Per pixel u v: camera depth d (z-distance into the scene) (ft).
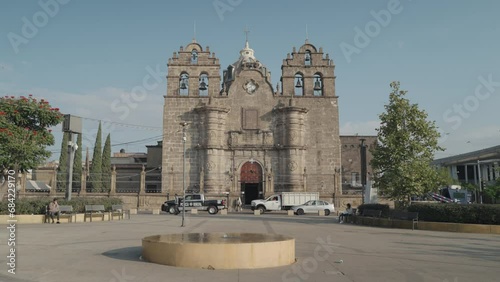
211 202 149.07
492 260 46.06
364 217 99.81
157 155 222.69
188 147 183.52
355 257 47.70
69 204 99.55
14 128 96.58
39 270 38.52
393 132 99.04
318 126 187.11
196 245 39.70
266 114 188.24
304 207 151.53
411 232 79.36
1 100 98.22
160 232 74.79
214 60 190.80
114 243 58.29
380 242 62.85
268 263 40.73
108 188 185.06
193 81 189.26
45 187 211.00
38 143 100.48
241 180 183.93
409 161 97.55
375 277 36.68
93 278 35.32
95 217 103.65
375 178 102.83
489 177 201.05
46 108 102.12
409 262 44.47
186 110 186.39
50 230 76.59
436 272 39.01
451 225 80.94
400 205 100.99
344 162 235.61
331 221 113.50
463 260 45.96
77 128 108.17
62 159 195.83
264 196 174.09
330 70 192.13
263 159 185.06
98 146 200.03
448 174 190.70
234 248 39.68
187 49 191.42
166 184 180.14
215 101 187.32
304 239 66.54
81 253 48.75
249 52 253.03
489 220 78.69
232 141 183.83
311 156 184.96
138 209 167.43
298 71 192.13
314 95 189.26
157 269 38.81
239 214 148.66
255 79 189.88
